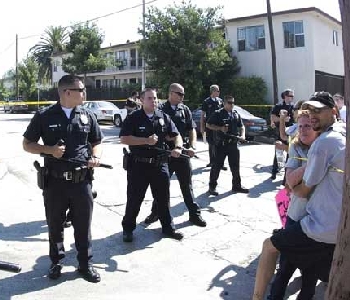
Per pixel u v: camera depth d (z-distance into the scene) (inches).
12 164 370.9
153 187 206.1
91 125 165.5
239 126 291.3
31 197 277.3
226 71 935.0
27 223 228.5
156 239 208.4
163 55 874.8
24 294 151.8
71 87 156.7
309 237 122.3
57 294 152.6
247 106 863.7
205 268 177.8
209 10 870.4
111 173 346.3
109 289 157.5
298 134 146.6
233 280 167.5
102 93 1267.2
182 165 223.5
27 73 1886.1
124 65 1473.9
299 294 143.5
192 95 876.0
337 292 81.3
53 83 1830.7
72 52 1355.8
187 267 178.4
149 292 156.3
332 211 119.4
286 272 144.5
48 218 161.6
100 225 228.8
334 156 118.2
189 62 856.3
